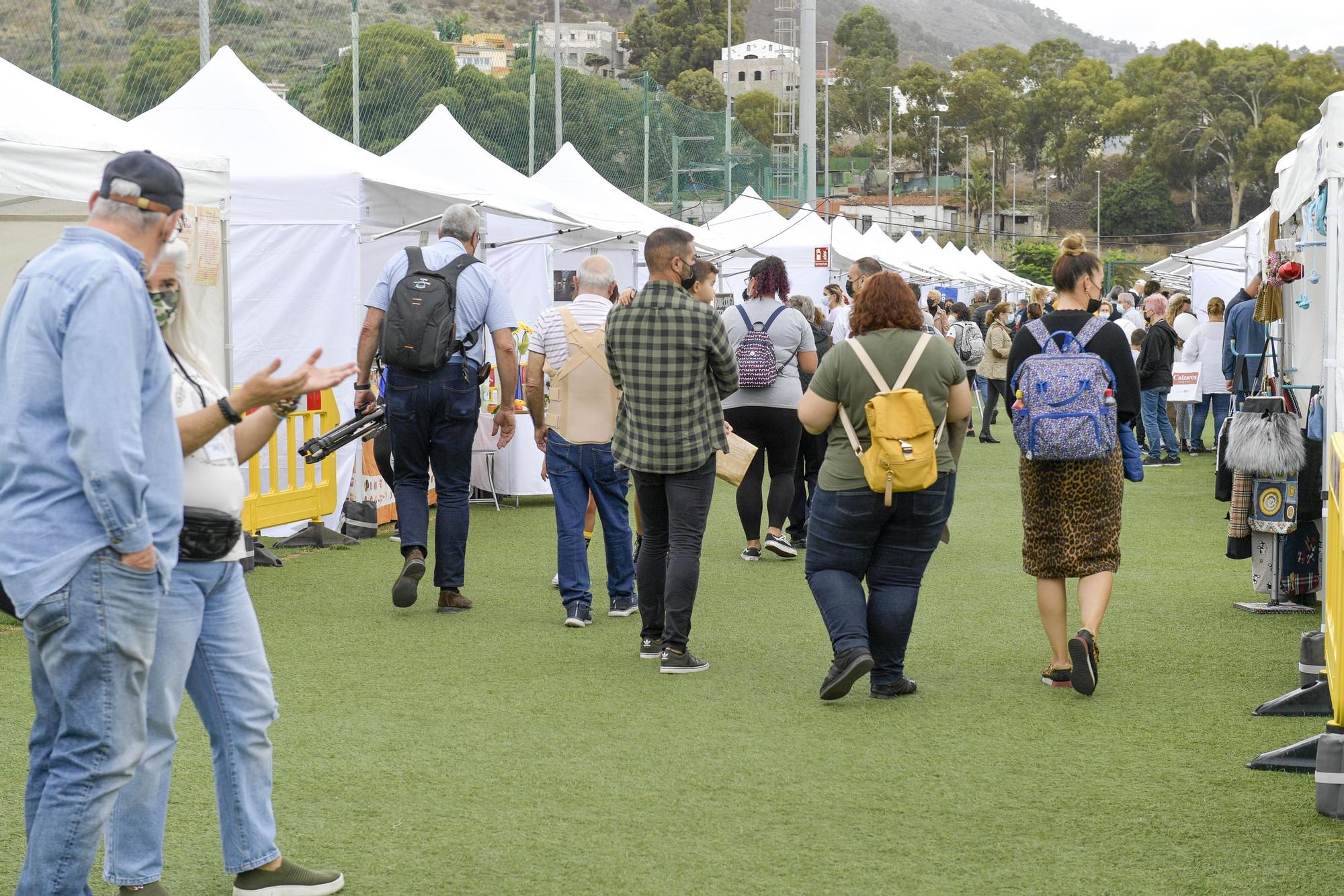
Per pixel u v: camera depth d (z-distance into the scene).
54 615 2.67
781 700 5.29
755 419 8.38
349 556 8.70
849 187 105.81
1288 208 7.46
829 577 5.23
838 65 146.75
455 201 9.77
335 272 9.14
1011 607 7.18
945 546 9.34
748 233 21.66
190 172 6.80
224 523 3.08
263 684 3.29
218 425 2.92
